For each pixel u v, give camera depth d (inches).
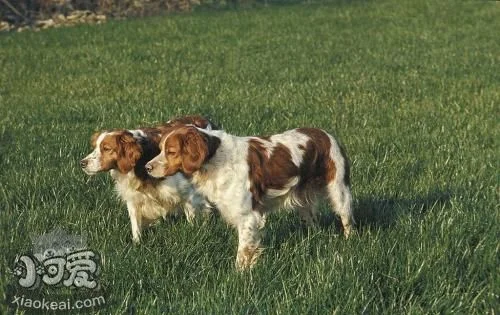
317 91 572.7
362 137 419.5
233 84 614.9
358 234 266.5
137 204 284.7
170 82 626.2
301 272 232.8
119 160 269.6
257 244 255.0
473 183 334.0
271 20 1104.2
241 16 1167.6
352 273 225.6
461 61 716.0
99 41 915.4
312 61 737.0
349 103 529.0
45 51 837.2
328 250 250.1
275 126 453.1
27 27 1141.7
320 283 220.4
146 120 465.1
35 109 527.2
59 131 445.4
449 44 850.1
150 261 239.1
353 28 1011.3
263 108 512.4
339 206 278.7
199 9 1336.1
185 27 1032.8
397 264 234.8
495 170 355.3
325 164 276.2
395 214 290.2
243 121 463.2
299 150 267.9
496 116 483.5
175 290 223.3
